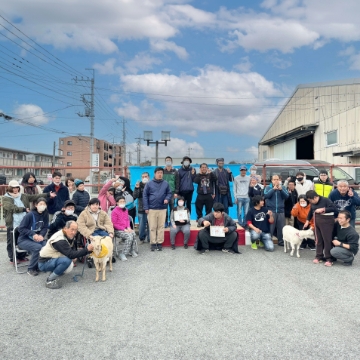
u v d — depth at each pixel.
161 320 3.54
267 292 4.37
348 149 18.56
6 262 6.02
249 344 3.03
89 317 3.63
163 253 6.58
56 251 4.62
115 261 5.98
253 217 6.90
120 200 6.37
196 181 7.68
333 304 3.96
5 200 5.66
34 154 51.12
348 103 19.80
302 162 12.02
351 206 6.38
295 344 3.03
